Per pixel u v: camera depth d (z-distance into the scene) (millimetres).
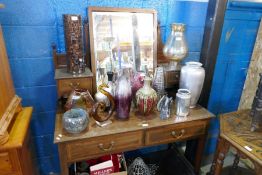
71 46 1121
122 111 1110
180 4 1427
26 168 1068
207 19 1345
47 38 1261
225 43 1646
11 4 1146
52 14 1222
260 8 1614
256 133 1146
